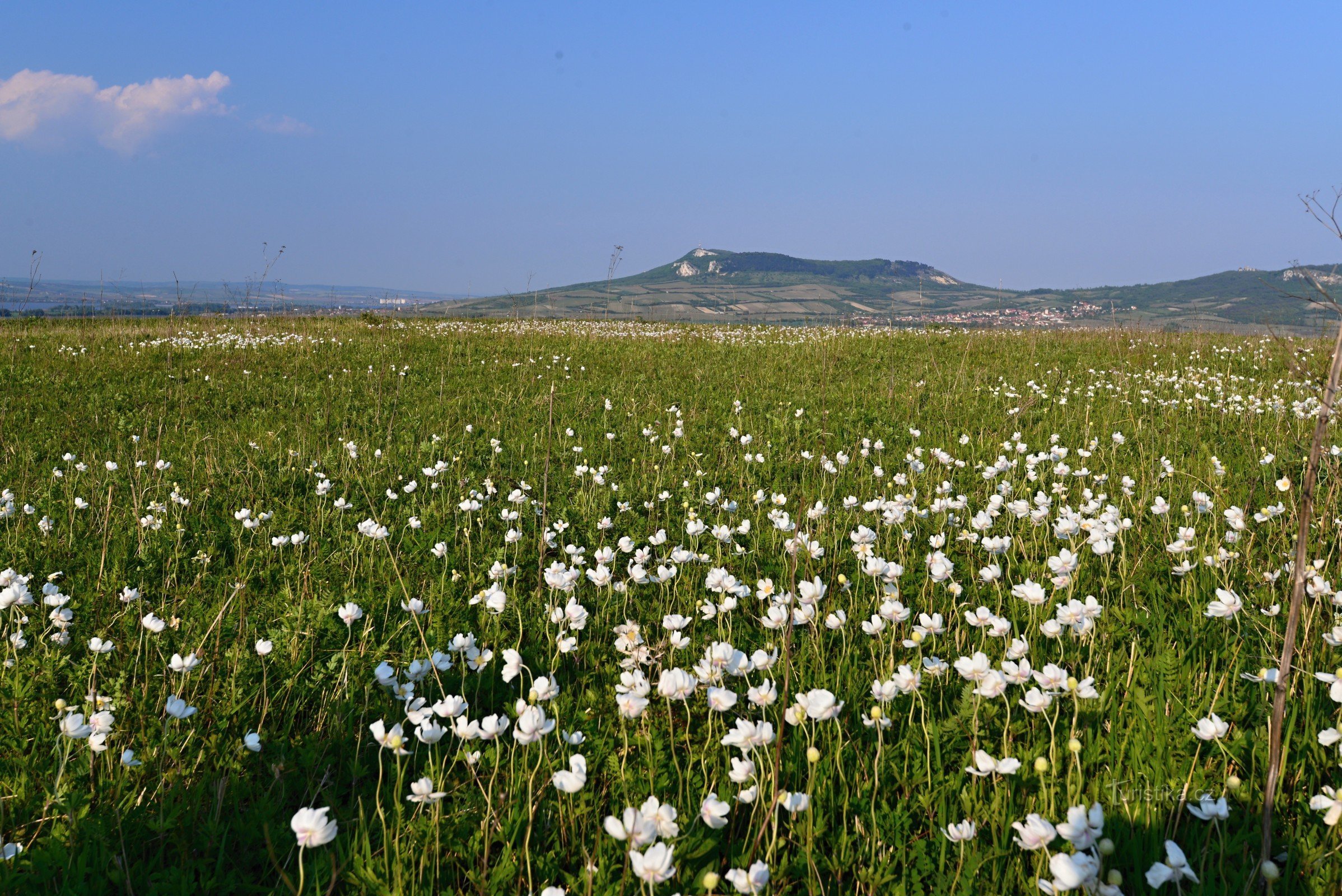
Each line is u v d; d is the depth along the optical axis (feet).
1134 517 17.04
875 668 10.41
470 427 25.67
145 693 9.68
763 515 17.94
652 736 8.97
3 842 7.10
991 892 6.72
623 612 12.76
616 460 23.44
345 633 11.66
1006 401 31.78
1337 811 6.32
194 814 7.67
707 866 6.88
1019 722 8.72
